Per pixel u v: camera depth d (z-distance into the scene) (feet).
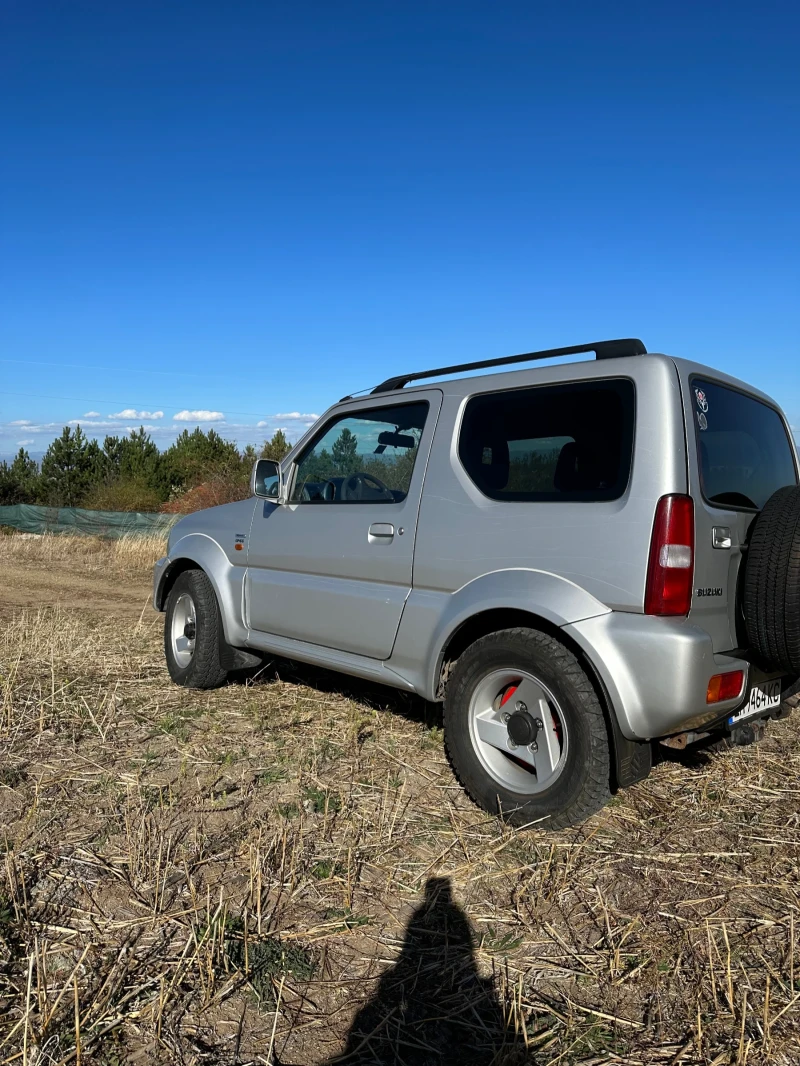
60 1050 6.07
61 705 15.14
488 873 9.07
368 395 13.50
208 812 10.52
